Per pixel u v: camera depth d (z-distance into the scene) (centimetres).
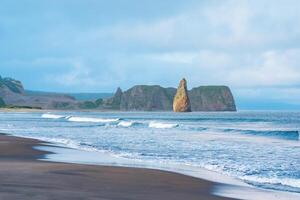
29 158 2177
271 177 1752
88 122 8319
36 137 3928
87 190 1253
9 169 1670
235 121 9606
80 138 3903
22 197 1089
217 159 2364
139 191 1296
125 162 2122
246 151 2833
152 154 2570
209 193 1335
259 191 1410
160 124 6656
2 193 1140
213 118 11844
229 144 3409
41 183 1337
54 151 2588
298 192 1416
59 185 1317
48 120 9469
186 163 2158
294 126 7025
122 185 1390
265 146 3247
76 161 2092
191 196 1267
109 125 6969
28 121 8762
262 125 7475
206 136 4419
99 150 2745
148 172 1722
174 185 1451
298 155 2597
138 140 3722
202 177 1677
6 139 3488
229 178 1684
